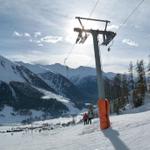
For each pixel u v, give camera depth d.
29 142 39.19
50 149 23.44
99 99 24.19
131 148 14.81
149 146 13.91
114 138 18.73
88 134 24.77
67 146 22.14
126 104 99.31
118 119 29.31
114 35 23.70
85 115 43.94
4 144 46.84
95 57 24.09
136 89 92.12
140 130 18.45
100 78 24.02
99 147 17.56
